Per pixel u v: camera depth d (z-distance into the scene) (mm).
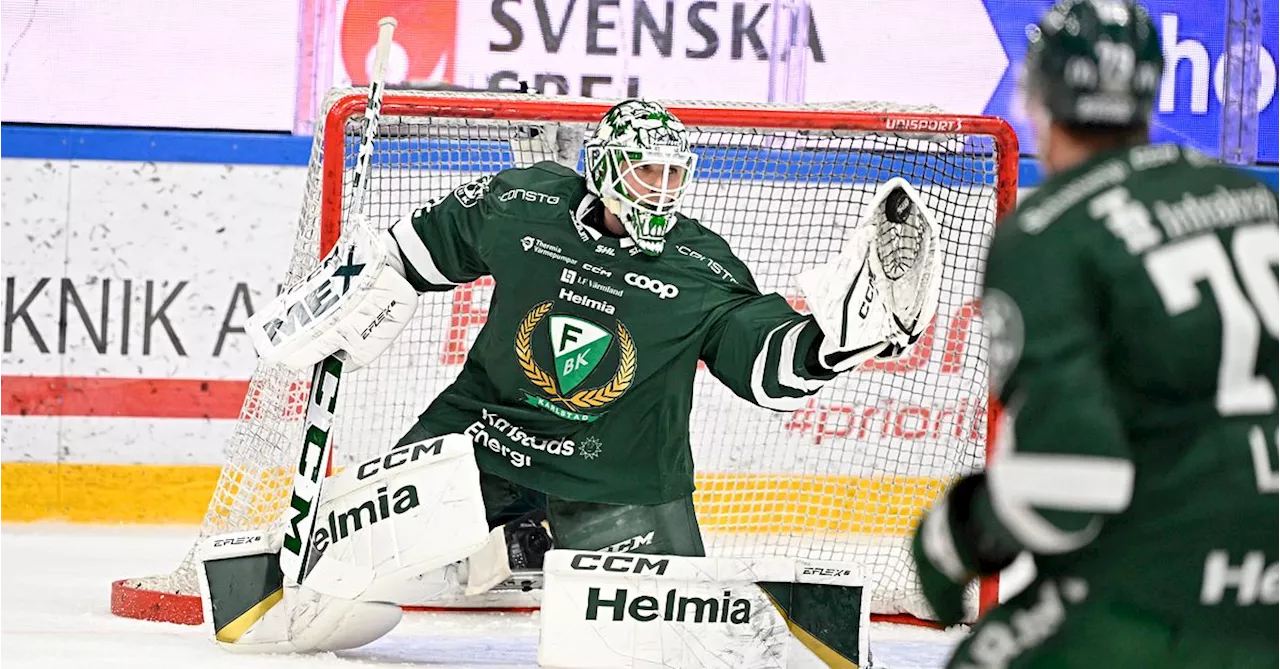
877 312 9227
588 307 11086
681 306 11062
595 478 11242
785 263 17172
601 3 21578
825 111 14109
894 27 21906
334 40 21172
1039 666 5121
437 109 13453
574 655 10219
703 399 18094
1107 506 4742
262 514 13664
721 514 17781
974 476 5402
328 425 11039
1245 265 5172
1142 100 5449
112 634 11914
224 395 20656
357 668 10641
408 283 11078
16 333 20375
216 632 11086
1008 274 5105
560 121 13711
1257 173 22297
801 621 10562
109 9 20750
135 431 20484
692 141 15469
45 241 20469
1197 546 5051
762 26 21812
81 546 18312
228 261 20703
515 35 21500
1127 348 5074
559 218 11102
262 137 20812
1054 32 5520
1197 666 5031
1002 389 5145
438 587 11664
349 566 10789
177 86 20875
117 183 20547
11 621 12484
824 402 17594
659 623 10289
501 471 11359
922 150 15000
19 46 20641
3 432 20328
